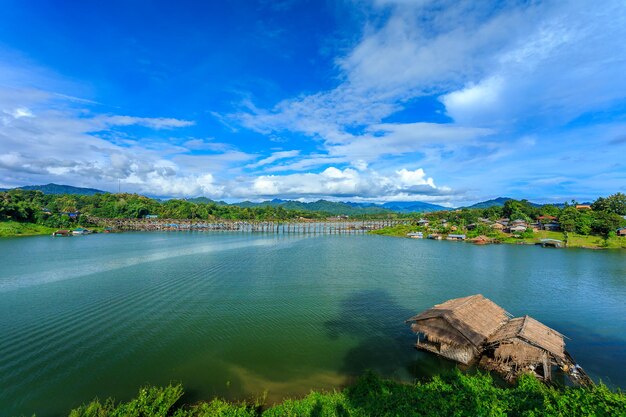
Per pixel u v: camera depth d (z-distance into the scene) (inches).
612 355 1261.1
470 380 876.6
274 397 982.4
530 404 706.2
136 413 773.3
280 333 1437.0
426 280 2432.3
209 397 975.6
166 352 1250.0
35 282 2222.0
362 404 790.5
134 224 7283.5
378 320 1598.2
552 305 1854.1
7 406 914.1
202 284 2237.9
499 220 6466.5
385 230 6899.6
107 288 2092.8
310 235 6397.6
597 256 3580.2
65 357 1194.6
